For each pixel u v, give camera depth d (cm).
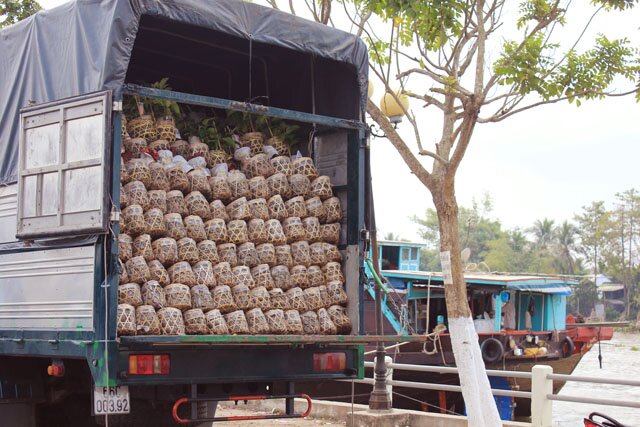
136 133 720
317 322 720
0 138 714
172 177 695
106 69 606
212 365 657
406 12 876
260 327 686
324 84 799
